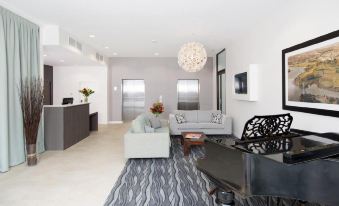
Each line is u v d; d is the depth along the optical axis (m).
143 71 10.11
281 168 1.82
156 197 2.95
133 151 4.37
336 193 1.69
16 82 4.18
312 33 3.17
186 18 4.74
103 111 9.80
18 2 3.92
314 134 2.70
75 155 4.89
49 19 4.79
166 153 4.41
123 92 10.26
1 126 3.79
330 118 2.86
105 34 6.02
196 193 3.07
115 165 4.22
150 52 8.82
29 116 4.13
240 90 5.87
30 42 4.64
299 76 3.41
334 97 2.73
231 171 2.00
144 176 3.67
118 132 7.71
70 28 5.46
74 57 7.24
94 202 2.80
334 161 1.70
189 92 10.23
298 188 1.79
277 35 4.16
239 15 4.57
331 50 2.77
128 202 2.82
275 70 4.25
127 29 5.54
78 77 9.73
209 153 2.33
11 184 3.34
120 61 10.07
